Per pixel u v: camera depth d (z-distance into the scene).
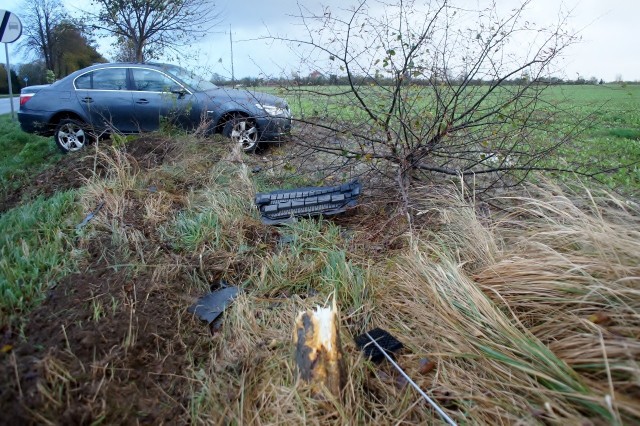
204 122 6.82
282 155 5.52
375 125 4.55
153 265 3.25
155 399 2.17
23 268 2.97
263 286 3.25
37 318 2.49
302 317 2.45
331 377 2.23
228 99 7.06
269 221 4.17
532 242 3.04
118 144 5.82
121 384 2.15
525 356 2.24
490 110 4.53
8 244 3.24
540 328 2.44
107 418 1.96
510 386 2.17
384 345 2.59
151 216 4.00
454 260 3.18
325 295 3.07
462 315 2.65
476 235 3.36
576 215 3.25
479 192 4.31
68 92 7.58
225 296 3.10
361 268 3.41
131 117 7.54
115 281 2.95
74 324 2.45
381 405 2.23
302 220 4.13
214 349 2.61
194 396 2.24
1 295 2.63
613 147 6.72
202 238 3.73
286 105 6.51
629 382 1.91
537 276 2.72
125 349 2.33
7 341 2.32
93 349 2.27
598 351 2.09
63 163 6.03
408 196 4.30
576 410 1.91
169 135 6.64
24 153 7.71
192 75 7.39
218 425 2.07
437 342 2.54
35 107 7.60
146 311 2.71
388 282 3.19
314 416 2.11
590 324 2.24
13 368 2.04
